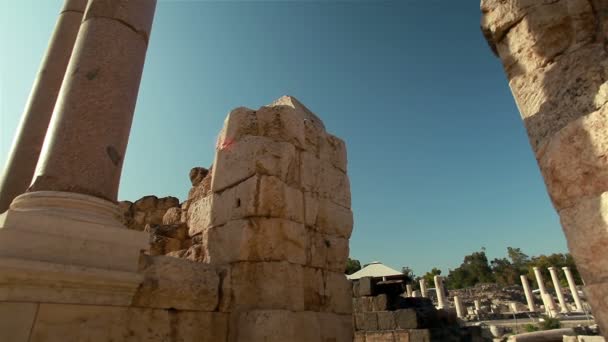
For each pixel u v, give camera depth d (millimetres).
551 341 12656
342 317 4699
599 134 2182
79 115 3248
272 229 4047
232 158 4648
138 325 3006
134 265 3031
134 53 3818
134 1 4035
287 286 3898
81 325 2643
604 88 2213
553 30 2697
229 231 4227
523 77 2830
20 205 2871
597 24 2543
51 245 2582
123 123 3500
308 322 3994
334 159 5602
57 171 3033
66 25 6004
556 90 2545
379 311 11320
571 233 2246
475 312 36344
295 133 4824
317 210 4836
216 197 4676
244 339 3551
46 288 2500
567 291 45906
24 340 2338
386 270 14219
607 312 1982
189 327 3400
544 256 60125
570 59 2527
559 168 2373
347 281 5023
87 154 3152
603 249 2055
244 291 3824
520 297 44188
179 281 3434
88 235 2803
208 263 4258
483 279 63906
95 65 3484
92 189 3092
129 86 3652
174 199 9719
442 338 10102
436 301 44562
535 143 2623
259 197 4129
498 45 3115
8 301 2340
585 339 12352
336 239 5051
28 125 5246
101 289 2768
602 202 2096
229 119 5008
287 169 4484
